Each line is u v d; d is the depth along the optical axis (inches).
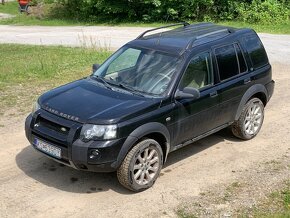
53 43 774.5
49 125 247.3
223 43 298.2
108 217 226.2
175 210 233.5
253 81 314.0
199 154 300.7
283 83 474.9
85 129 233.3
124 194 248.1
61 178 263.4
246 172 276.7
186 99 266.4
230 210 233.6
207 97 278.8
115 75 280.1
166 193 250.5
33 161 283.4
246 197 246.7
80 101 251.9
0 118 354.0
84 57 582.2
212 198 245.6
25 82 457.4
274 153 304.7
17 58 597.3
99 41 739.4
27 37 865.5
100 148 230.1
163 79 265.0
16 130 331.9
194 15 1072.2
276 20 994.7
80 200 241.1
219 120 296.5
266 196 247.6
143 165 248.1
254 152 305.9
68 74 493.0
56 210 231.5
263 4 1028.5
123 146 235.9
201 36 297.4
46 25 1082.7
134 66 279.9
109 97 255.8
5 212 227.8
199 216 227.8
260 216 226.4
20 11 1323.8
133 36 836.0
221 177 269.7
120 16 1139.3
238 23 1004.6
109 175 268.4
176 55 273.7
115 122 233.6
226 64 296.5
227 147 313.0
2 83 449.7
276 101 412.8
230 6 1055.6
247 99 310.8
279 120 364.5
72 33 901.8
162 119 252.5
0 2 1529.3
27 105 385.1
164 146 263.7
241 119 311.9
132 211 232.1
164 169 278.5
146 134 244.5
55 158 243.8
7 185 253.6
